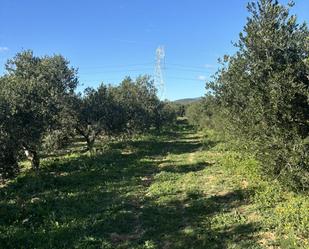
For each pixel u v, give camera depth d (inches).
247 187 648.4
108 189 728.3
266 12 605.9
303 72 566.3
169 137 1903.3
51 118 928.3
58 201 642.8
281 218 468.8
